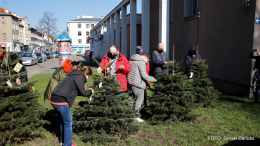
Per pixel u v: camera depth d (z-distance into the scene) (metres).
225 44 8.28
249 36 7.08
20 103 3.61
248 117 5.11
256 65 6.34
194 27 10.55
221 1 8.45
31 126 3.80
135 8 13.88
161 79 4.88
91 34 51.28
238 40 7.58
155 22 14.98
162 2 9.85
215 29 8.88
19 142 3.88
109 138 3.91
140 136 4.25
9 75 3.76
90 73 3.85
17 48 58.03
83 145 3.84
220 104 6.14
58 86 3.53
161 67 6.44
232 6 7.84
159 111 4.84
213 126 4.66
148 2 11.88
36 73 16.33
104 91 3.80
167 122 4.77
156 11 14.75
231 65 7.98
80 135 4.13
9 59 3.88
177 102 4.70
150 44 16.11
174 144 3.87
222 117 5.21
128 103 4.09
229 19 8.02
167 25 10.02
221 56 8.55
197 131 4.38
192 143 3.86
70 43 16.75
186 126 4.70
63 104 3.50
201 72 6.03
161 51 6.52
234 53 7.80
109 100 3.83
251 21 6.98
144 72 4.81
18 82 3.76
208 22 9.36
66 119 3.57
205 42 9.62
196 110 5.73
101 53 34.22
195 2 11.04
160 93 4.76
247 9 7.13
